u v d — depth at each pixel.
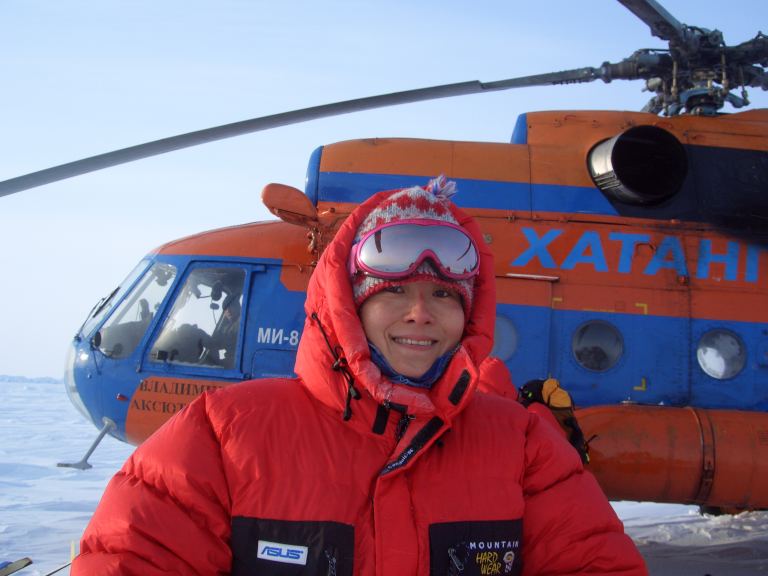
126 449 13.58
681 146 5.46
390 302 1.71
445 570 1.50
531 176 5.71
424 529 1.52
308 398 1.68
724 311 5.41
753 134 5.95
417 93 5.45
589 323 5.36
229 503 1.56
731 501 4.99
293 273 5.56
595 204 5.63
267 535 1.49
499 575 1.54
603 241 5.50
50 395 38.22
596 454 4.89
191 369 5.45
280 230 5.84
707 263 5.51
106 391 5.57
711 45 6.01
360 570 1.49
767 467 4.89
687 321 5.38
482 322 1.82
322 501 1.51
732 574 5.16
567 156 5.85
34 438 14.89
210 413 1.66
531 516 1.67
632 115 6.07
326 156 5.81
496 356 5.30
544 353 5.30
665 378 5.32
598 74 6.06
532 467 1.72
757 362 5.36
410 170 5.67
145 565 1.47
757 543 6.16
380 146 5.82
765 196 5.69
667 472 4.91
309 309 1.78
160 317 5.65
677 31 5.64
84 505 7.53
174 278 5.76
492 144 5.94
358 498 1.54
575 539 1.65
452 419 1.69
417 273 1.69
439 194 1.92
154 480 1.58
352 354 1.59
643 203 5.60
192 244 5.89
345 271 1.73
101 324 5.89
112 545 1.50
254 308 5.50
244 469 1.55
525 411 1.84
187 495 1.54
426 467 1.60
